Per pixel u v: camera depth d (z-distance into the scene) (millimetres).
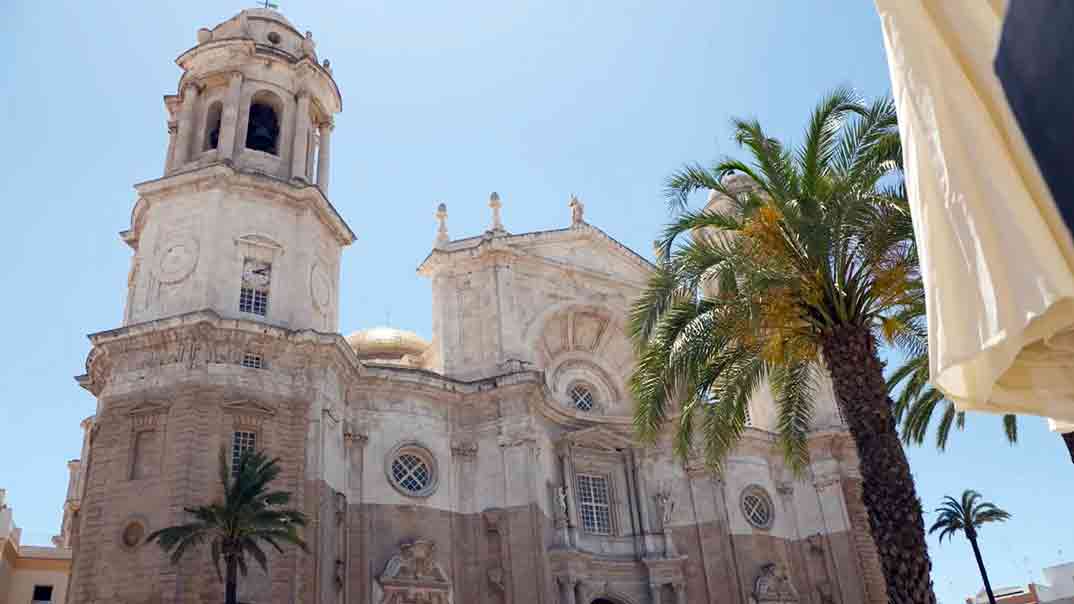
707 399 26422
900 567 18953
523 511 42844
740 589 49344
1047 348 5035
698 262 23109
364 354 63938
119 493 34125
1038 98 3223
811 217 20828
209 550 32750
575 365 54094
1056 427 6289
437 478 43250
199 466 34219
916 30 4543
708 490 51344
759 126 23219
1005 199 3961
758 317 21469
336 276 45344
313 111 48156
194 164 42781
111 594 32375
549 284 52281
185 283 39219
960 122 4242
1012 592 109750
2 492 57719
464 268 50656
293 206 43031
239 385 36500
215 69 45094
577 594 44438
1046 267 3725
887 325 23109
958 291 4219
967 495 69125
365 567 39188
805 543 54219
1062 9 3020
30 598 54438
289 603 33594
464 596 41719
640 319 23797
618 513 49125
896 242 21141
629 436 50281
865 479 20047
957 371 5016
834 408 57906
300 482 36000
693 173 23922
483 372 47562
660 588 47531
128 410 35469
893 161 21656
